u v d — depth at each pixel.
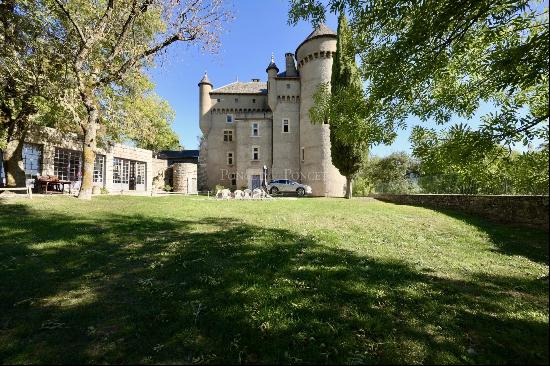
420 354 3.06
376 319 3.72
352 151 22.41
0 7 12.85
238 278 4.88
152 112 25.22
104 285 4.70
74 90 14.59
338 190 33.66
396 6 3.85
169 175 42.03
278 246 6.86
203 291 4.42
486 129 3.80
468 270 5.78
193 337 3.32
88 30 14.54
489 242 8.20
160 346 3.15
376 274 5.24
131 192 29.17
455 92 4.76
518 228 10.01
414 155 4.70
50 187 20.62
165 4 14.76
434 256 6.73
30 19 13.45
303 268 5.38
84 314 3.81
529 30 4.12
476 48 4.57
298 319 3.66
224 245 6.88
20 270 5.20
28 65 13.64
